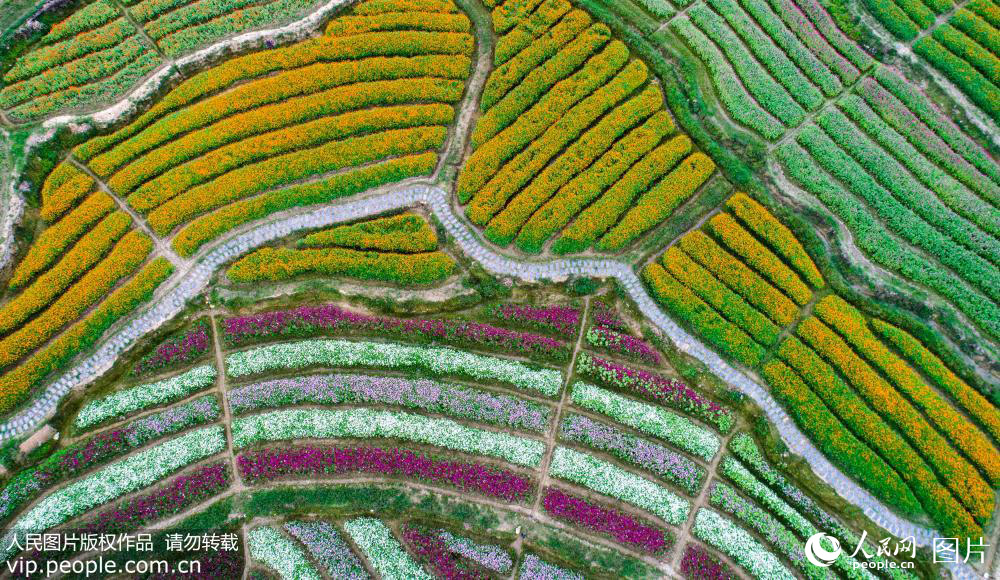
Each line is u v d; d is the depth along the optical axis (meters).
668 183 33.91
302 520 28.25
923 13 36.84
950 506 27.81
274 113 35.09
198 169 33.78
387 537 27.91
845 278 32.25
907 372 29.97
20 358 30.42
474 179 34.22
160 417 29.59
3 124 34.19
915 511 27.98
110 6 36.66
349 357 31.02
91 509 28.23
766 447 29.56
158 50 36.38
